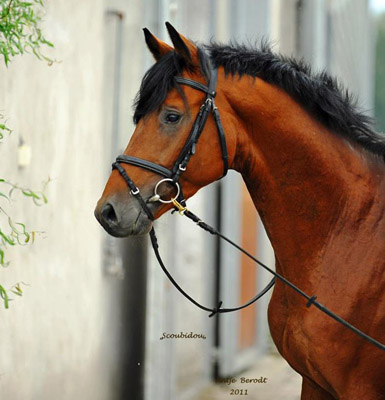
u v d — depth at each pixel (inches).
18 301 370.0
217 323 663.8
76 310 430.6
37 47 357.7
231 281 666.8
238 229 682.2
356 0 1278.3
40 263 391.5
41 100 392.5
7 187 359.6
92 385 450.0
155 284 515.5
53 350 404.8
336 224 291.3
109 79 473.7
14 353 366.9
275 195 294.0
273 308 307.0
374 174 298.2
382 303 283.0
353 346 282.5
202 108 282.0
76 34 427.5
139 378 513.0
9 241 302.8
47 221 398.9
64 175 417.4
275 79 293.1
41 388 392.8
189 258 591.2
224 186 660.1
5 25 305.9
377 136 305.1
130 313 500.7
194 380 610.5
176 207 283.0
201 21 603.2
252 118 289.3
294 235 293.6
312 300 281.3
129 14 491.8
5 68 358.3
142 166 278.8
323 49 908.0
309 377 293.9
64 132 416.8
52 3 398.6
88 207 446.9
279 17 788.6
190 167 282.4
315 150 290.5
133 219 276.7
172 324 553.0
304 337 286.5
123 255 487.2
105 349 467.8
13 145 365.7
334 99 295.4
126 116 495.2
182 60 283.7
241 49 297.9
